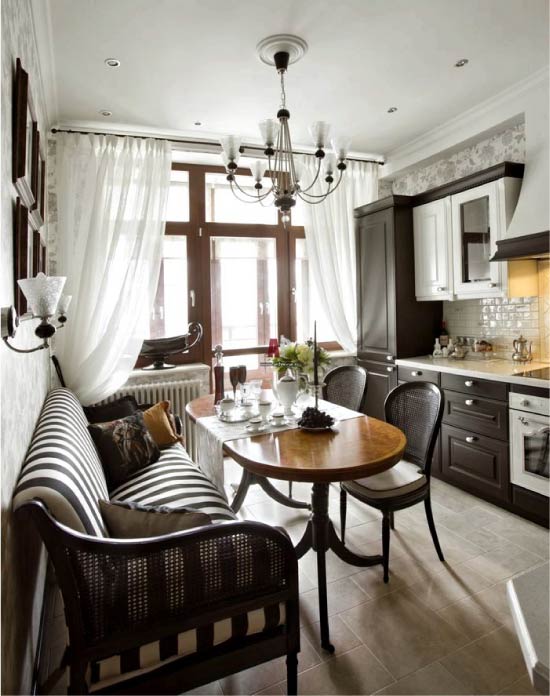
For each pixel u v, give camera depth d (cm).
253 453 181
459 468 304
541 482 249
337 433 207
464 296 325
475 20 224
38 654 161
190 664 126
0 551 99
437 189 341
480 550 230
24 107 145
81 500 126
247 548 130
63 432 171
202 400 284
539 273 307
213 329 393
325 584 172
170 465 238
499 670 156
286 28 225
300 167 388
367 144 384
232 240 396
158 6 206
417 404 237
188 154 364
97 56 244
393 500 205
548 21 225
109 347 318
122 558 116
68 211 317
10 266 136
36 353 199
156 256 338
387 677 154
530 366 295
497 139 329
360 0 207
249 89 284
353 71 267
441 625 178
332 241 397
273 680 156
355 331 412
